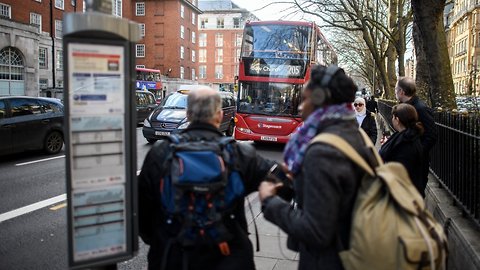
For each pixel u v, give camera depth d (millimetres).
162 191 2389
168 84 63438
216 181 2330
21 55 34906
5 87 33625
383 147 4781
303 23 15305
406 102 5207
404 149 4566
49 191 8539
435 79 9258
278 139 15250
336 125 2232
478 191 4512
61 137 13555
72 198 2215
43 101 13086
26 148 12195
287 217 2188
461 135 5277
